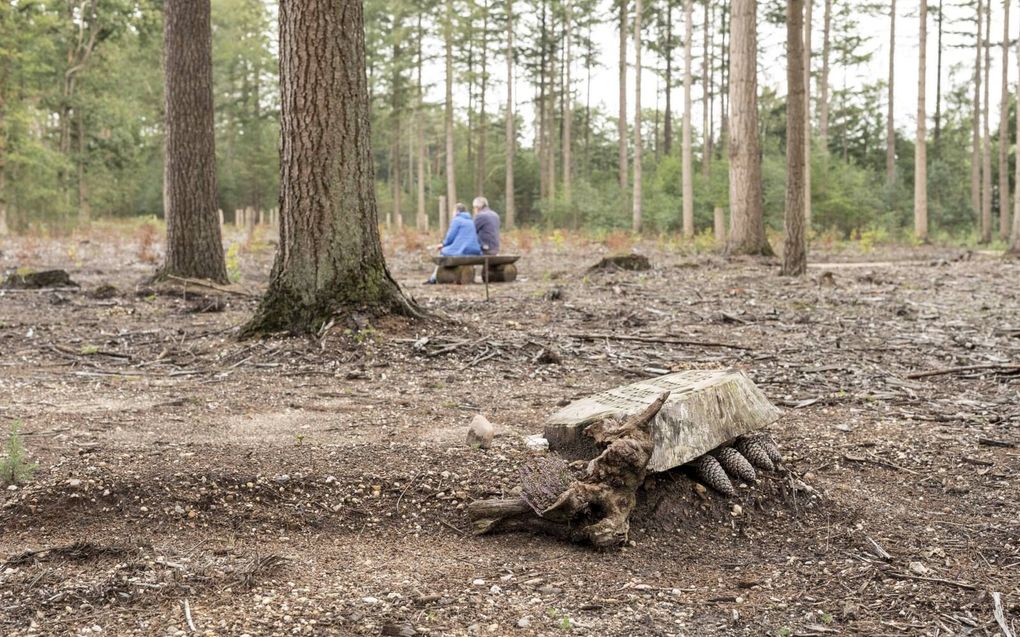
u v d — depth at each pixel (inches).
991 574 135.6
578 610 122.5
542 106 2074.3
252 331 312.5
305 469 167.2
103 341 325.4
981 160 1943.9
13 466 159.0
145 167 2132.1
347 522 152.3
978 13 1550.2
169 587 125.5
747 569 139.6
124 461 169.6
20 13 1264.8
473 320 371.2
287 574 132.2
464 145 2933.1
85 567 132.4
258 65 2210.9
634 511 153.5
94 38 1502.2
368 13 1770.4
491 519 150.4
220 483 160.1
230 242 978.7
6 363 287.3
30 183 1341.0
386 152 3257.9
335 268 312.3
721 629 117.8
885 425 215.8
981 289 493.4
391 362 282.7
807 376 271.3
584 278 557.0
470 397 240.8
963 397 243.9
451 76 1648.6
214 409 223.1
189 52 481.7
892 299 443.5
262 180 2367.1
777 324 368.5
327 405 228.8
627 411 165.9
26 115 1327.5
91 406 225.1
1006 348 307.3
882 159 2058.3
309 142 307.7
